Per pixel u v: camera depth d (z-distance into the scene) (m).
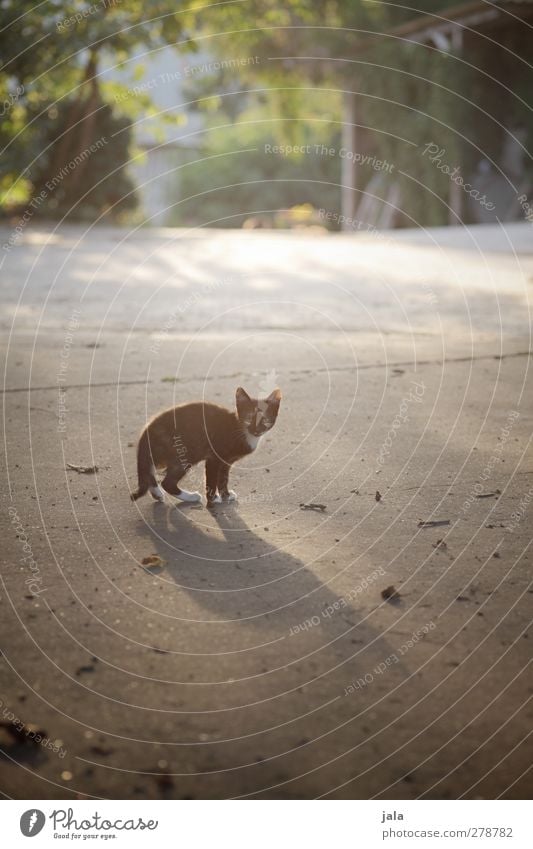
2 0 24.70
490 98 29.97
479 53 29.88
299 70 39.53
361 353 9.45
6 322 11.64
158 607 3.70
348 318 12.40
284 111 41.22
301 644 3.42
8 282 16.61
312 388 7.71
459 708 3.03
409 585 3.96
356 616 3.66
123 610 3.67
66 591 3.84
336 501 5.05
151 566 4.10
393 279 17.50
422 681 3.18
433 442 6.13
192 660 3.30
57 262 20.42
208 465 4.93
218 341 10.23
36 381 7.94
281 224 45.56
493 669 3.27
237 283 16.89
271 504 5.02
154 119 35.47
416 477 5.44
